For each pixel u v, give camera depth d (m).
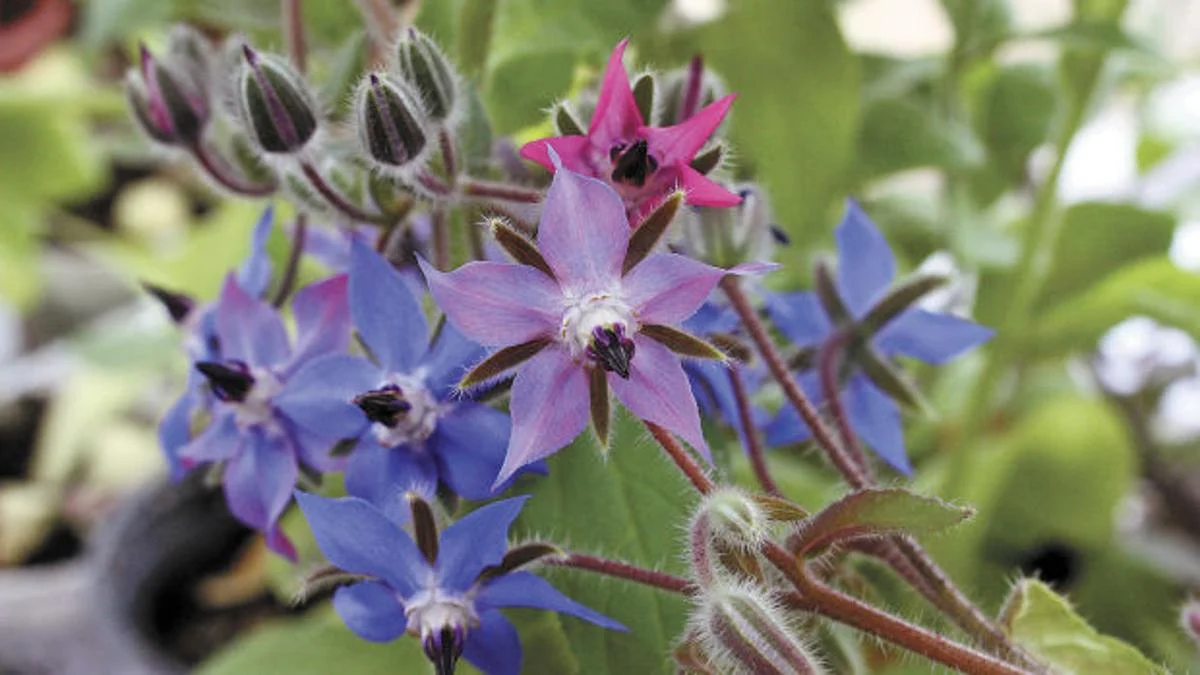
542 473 0.25
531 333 0.23
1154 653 0.34
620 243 0.23
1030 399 0.38
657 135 0.23
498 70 0.28
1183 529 0.43
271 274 0.29
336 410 0.25
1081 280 0.34
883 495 0.23
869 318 0.27
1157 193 0.43
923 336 0.27
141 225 0.66
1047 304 0.34
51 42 0.59
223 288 0.26
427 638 0.24
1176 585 0.38
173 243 0.61
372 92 0.24
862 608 0.24
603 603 0.25
